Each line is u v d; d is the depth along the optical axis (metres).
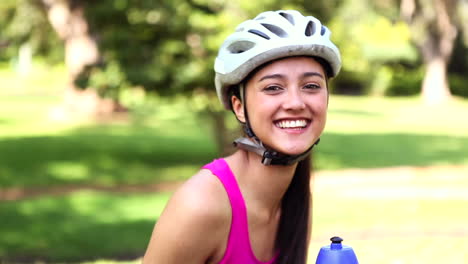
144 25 13.91
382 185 13.26
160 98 14.56
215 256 2.27
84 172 15.27
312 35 2.17
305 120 2.21
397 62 48.66
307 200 2.49
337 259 2.19
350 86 50.06
